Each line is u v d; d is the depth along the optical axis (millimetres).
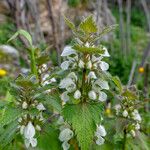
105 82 218
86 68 214
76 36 216
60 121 232
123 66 802
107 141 249
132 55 886
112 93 232
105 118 265
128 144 271
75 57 215
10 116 207
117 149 268
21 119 223
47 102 214
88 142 211
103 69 216
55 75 215
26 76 232
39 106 219
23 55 484
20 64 729
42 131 230
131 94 257
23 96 217
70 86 219
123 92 258
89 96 217
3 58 741
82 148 210
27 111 210
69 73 216
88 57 214
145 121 339
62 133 225
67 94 222
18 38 461
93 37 214
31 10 540
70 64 217
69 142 229
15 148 235
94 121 214
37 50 265
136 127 269
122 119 260
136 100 268
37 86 217
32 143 224
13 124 224
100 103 221
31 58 250
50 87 217
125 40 834
